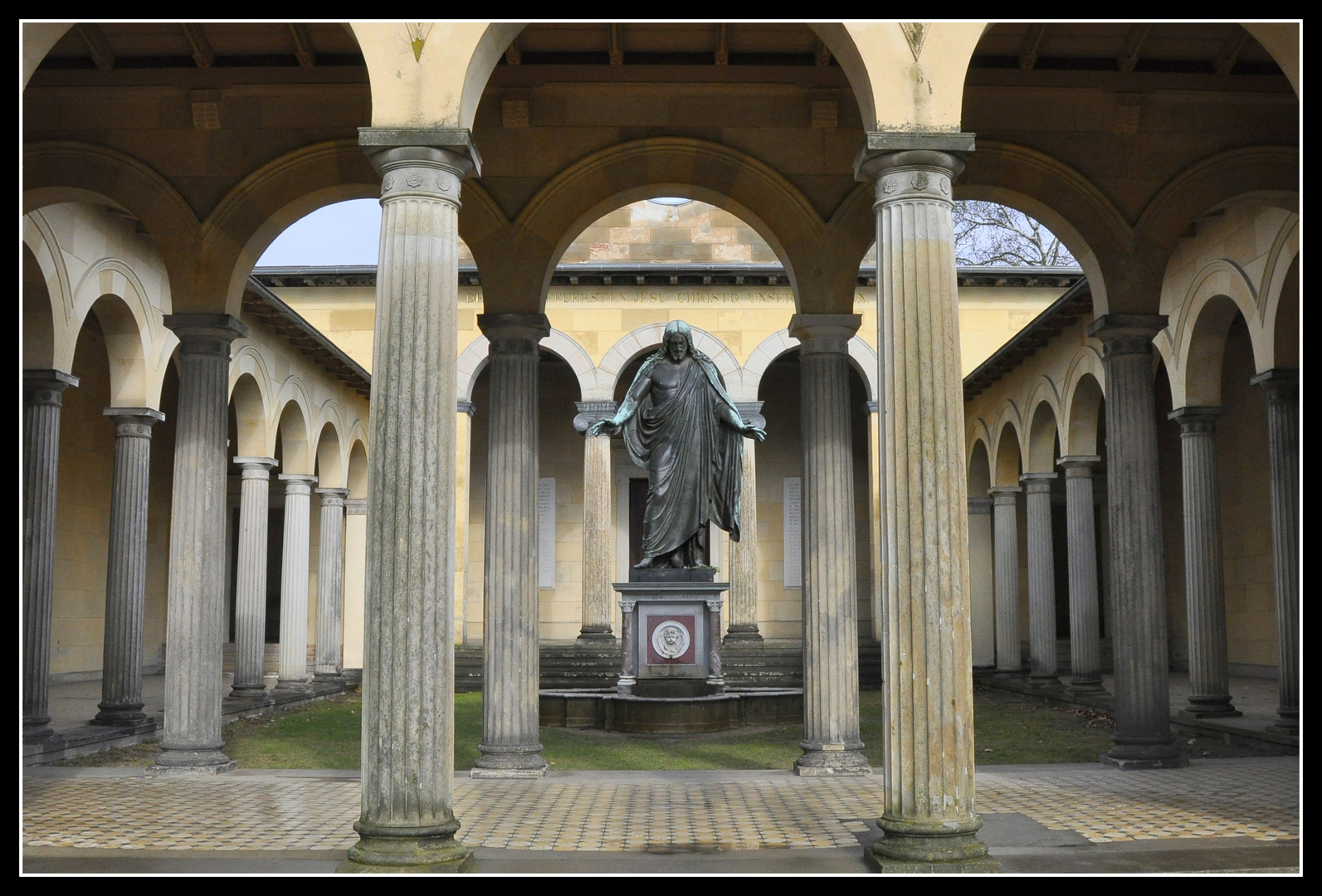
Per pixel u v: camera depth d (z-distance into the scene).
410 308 8.59
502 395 13.46
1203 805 10.71
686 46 13.40
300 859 8.45
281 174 13.62
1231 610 27.12
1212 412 18.02
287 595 24.59
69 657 26.39
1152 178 13.92
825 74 13.62
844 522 13.34
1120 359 13.88
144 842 9.17
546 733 16.95
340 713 21.66
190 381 13.60
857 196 13.59
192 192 13.66
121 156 13.59
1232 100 13.91
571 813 10.50
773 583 34.72
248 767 14.53
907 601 8.28
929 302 8.60
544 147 13.77
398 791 8.13
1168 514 31.36
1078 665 22.22
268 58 13.47
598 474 29.92
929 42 8.88
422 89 8.80
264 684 22.05
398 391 8.50
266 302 20.34
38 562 14.99
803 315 13.56
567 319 30.53
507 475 13.32
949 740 8.14
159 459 31.64
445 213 8.77
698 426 17.30
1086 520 22.50
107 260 16.64
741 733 16.69
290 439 24.84
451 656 8.41
